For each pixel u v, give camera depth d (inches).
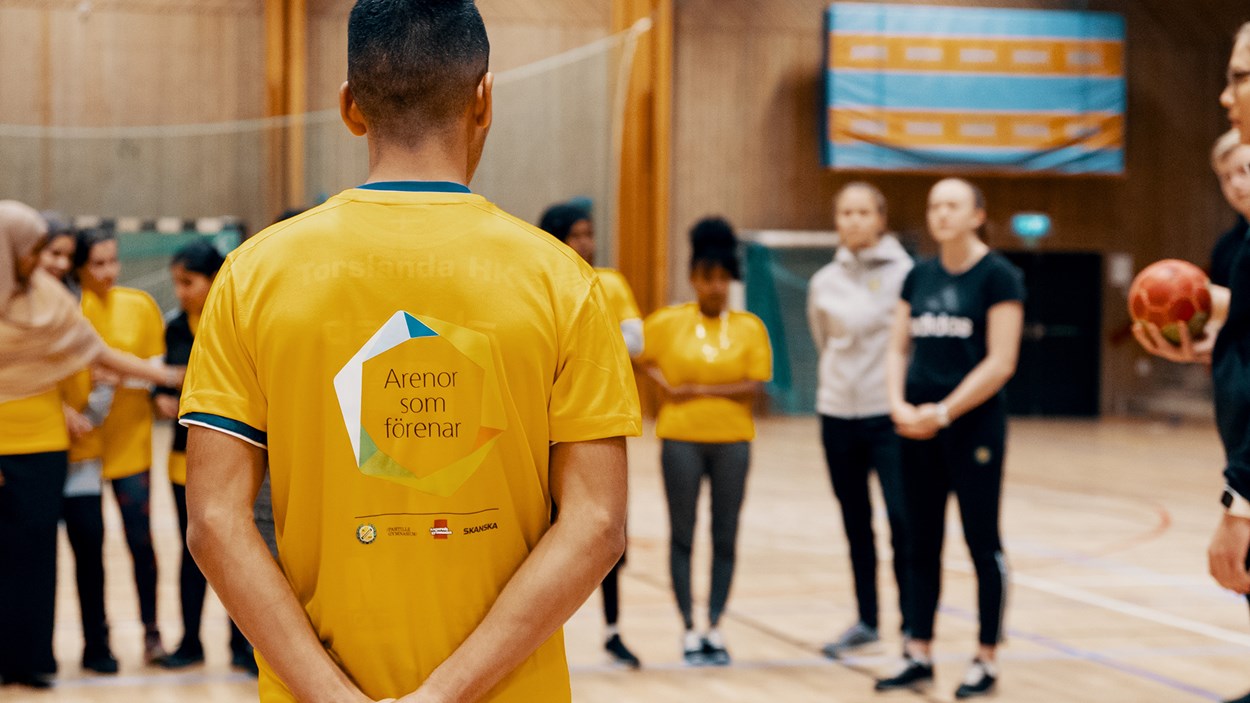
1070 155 613.0
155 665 171.3
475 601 52.0
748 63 621.6
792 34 624.4
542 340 52.0
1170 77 653.9
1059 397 655.1
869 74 600.4
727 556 177.9
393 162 53.6
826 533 298.8
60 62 561.9
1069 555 266.8
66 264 162.6
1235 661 177.6
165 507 335.9
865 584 185.5
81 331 152.6
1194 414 626.2
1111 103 613.0
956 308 157.5
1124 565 255.3
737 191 622.2
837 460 185.3
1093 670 171.9
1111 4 646.5
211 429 51.1
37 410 152.3
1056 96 609.6
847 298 185.2
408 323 51.0
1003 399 157.2
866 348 182.9
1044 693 159.8
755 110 622.8
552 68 600.1
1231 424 94.8
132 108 567.5
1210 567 86.7
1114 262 651.5
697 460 176.1
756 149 623.2
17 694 155.4
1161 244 655.1
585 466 52.7
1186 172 656.4
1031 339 650.2
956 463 156.5
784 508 340.2
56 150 562.6
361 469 51.1
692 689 162.6
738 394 176.1
